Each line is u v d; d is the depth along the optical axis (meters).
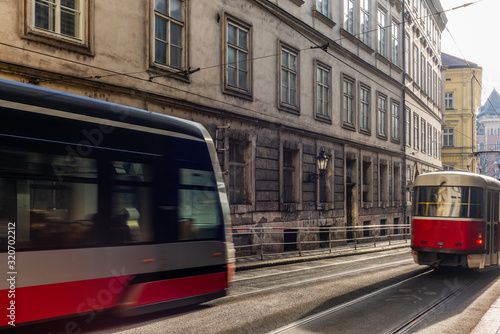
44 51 10.59
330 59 23.00
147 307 6.65
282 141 19.06
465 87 54.94
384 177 30.28
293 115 19.88
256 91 17.62
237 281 11.16
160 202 7.00
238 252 16.19
